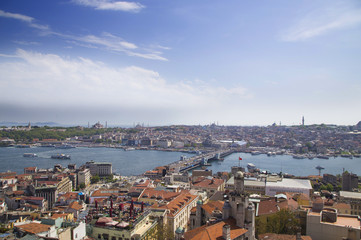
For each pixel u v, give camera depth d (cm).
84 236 11931
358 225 12638
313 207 14262
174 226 16225
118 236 12000
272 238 11556
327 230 12750
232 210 11962
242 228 11556
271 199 17788
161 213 15550
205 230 10719
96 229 12381
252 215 11788
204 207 14488
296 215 14475
